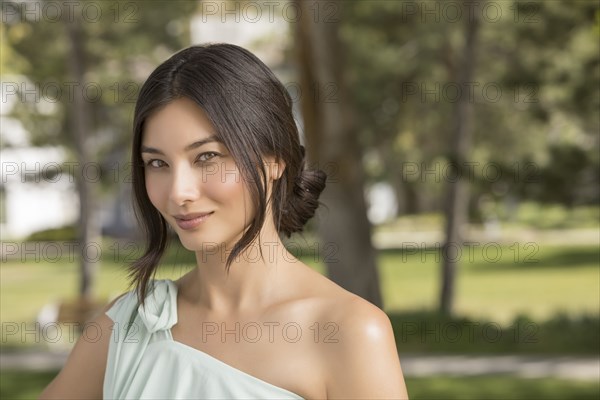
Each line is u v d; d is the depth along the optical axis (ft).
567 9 96.43
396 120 142.82
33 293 114.93
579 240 169.17
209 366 7.09
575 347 62.90
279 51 125.29
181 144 6.82
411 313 76.43
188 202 6.88
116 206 175.01
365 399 6.79
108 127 128.98
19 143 140.36
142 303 7.63
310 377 6.90
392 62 131.23
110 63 121.08
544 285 111.75
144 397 7.25
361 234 56.65
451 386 51.52
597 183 94.38
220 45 7.09
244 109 6.86
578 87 101.14
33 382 53.57
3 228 190.90
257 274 7.23
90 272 92.22
